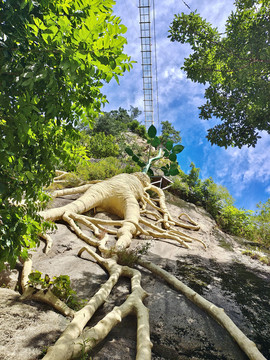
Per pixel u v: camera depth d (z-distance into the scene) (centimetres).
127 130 2805
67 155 214
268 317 304
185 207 984
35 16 138
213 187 1148
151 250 508
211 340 239
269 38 503
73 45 135
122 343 214
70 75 135
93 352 194
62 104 169
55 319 220
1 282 270
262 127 583
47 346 184
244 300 345
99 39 134
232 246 721
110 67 147
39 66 129
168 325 253
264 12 547
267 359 227
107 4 143
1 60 127
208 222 908
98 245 438
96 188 650
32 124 144
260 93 537
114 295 295
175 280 349
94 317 247
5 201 174
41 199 216
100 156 1389
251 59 536
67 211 531
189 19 626
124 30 135
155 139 946
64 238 450
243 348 227
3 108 139
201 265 476
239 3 575
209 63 664
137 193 737
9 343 175
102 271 359
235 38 564
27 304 232
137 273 343
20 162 152
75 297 276
